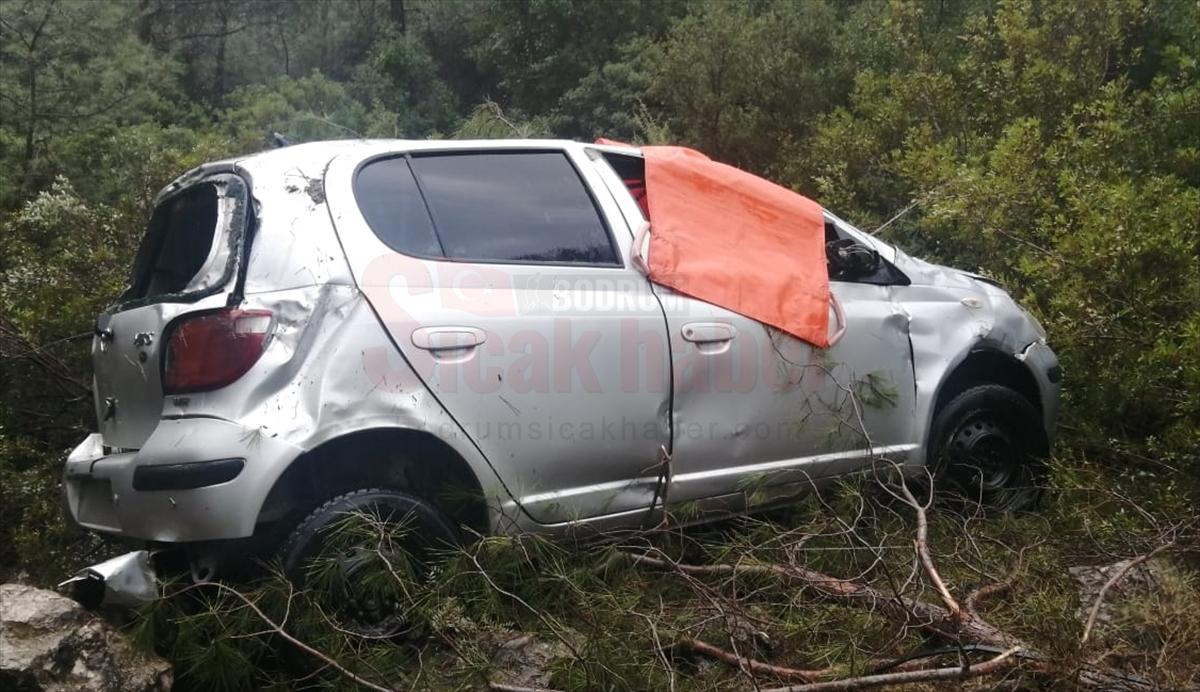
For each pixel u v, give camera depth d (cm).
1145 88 793
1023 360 485
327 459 337
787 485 416
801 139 848
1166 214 530
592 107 1187
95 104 919
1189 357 477
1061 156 619
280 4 1659
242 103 1300
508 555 342
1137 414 521
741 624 338
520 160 395
